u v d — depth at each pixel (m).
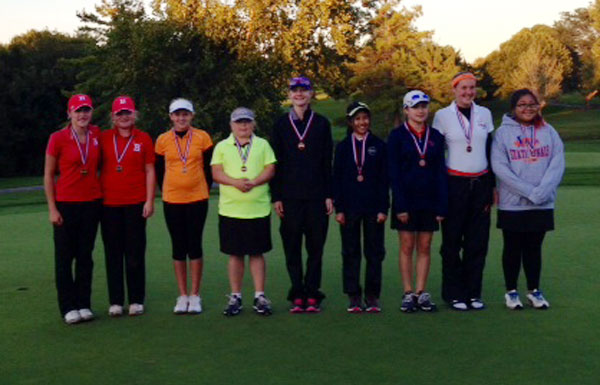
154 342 4.91
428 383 3.94
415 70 52.00
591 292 6.21
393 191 5.58
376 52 53.00
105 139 5.66
